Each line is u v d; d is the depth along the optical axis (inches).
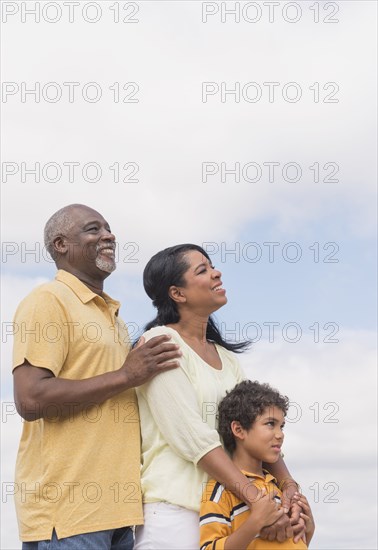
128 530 169.3
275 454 164.4
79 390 158.7
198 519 162.6
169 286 176.4
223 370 176.4
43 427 161.6
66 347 164.4
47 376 160.1
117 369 168.6
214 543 155.3
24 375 159.6
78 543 157.8
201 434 160.6
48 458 160.4
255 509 154.4
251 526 153.0
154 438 167.2
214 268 179.3
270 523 154.6
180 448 162.2
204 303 174.6
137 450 166.6
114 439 164.1
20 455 167.5
